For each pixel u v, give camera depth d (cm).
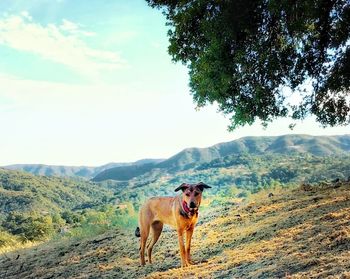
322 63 1212
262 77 1192
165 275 762
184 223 809
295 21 1055
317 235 673
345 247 570
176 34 1163
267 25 1106
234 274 630
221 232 1010
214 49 1091
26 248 1543
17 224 10150
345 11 1070
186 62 1222
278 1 1004
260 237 826
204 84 1188
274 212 1040
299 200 1101
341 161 19212
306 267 540
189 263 822
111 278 872
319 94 1266
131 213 1719
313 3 1016
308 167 18938
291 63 1180
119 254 1086
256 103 1210
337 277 457
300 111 1272
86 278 912
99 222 1611
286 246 680
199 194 799
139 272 864
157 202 895
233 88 1205
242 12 1047
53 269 1068
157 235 923
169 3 1208
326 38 1148
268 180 18762
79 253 1198
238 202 1480
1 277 1121
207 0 1088
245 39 1120
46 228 4453
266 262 629
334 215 768
